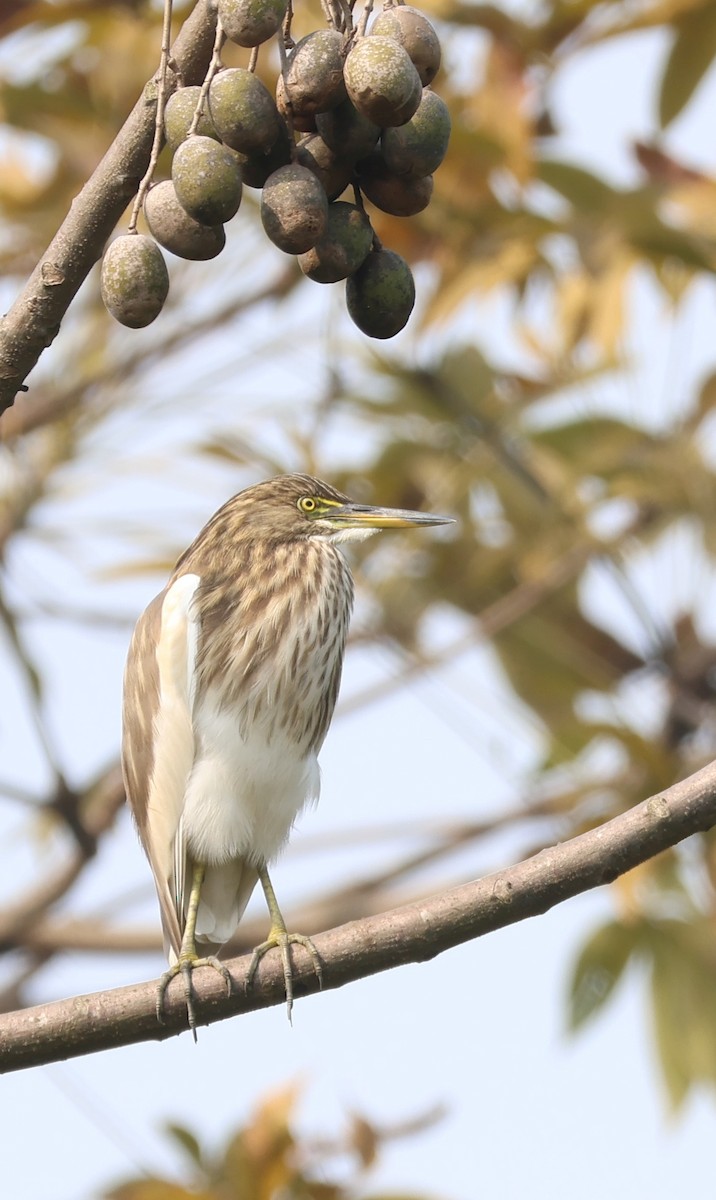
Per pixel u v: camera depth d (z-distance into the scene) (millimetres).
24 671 10969
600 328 10727
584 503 12414
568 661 12148
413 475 12414
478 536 12469
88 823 11766
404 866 12266
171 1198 9016
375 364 12352
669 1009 11125
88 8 10320
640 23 10062
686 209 10586
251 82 4938
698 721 11977
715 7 9984
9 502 11789
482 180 10461
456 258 10984
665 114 10469
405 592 12492
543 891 6621
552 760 11797
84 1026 7059
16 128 10961
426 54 5086
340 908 12109
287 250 5031
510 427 12492
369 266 5273
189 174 4852
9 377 5820
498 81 10195
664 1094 11031
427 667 12227
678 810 6465
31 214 11219
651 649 12172
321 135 5082
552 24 10047
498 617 12281
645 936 11102
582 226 10672
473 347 12547
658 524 12523
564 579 12383
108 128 10969
